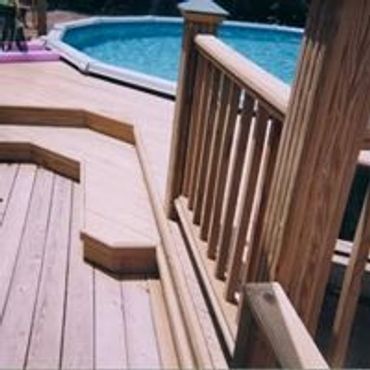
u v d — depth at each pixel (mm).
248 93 2170
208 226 2805
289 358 1267
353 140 1687
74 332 2793
